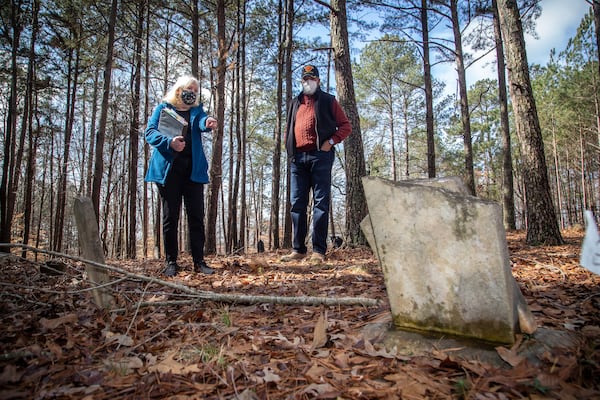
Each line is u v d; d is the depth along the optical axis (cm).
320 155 425
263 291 301
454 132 2655
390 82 2550
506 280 165
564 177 3641
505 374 144
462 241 173
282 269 396
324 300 250
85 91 1698
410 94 2691
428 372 151
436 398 133
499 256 165
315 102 421
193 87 380
